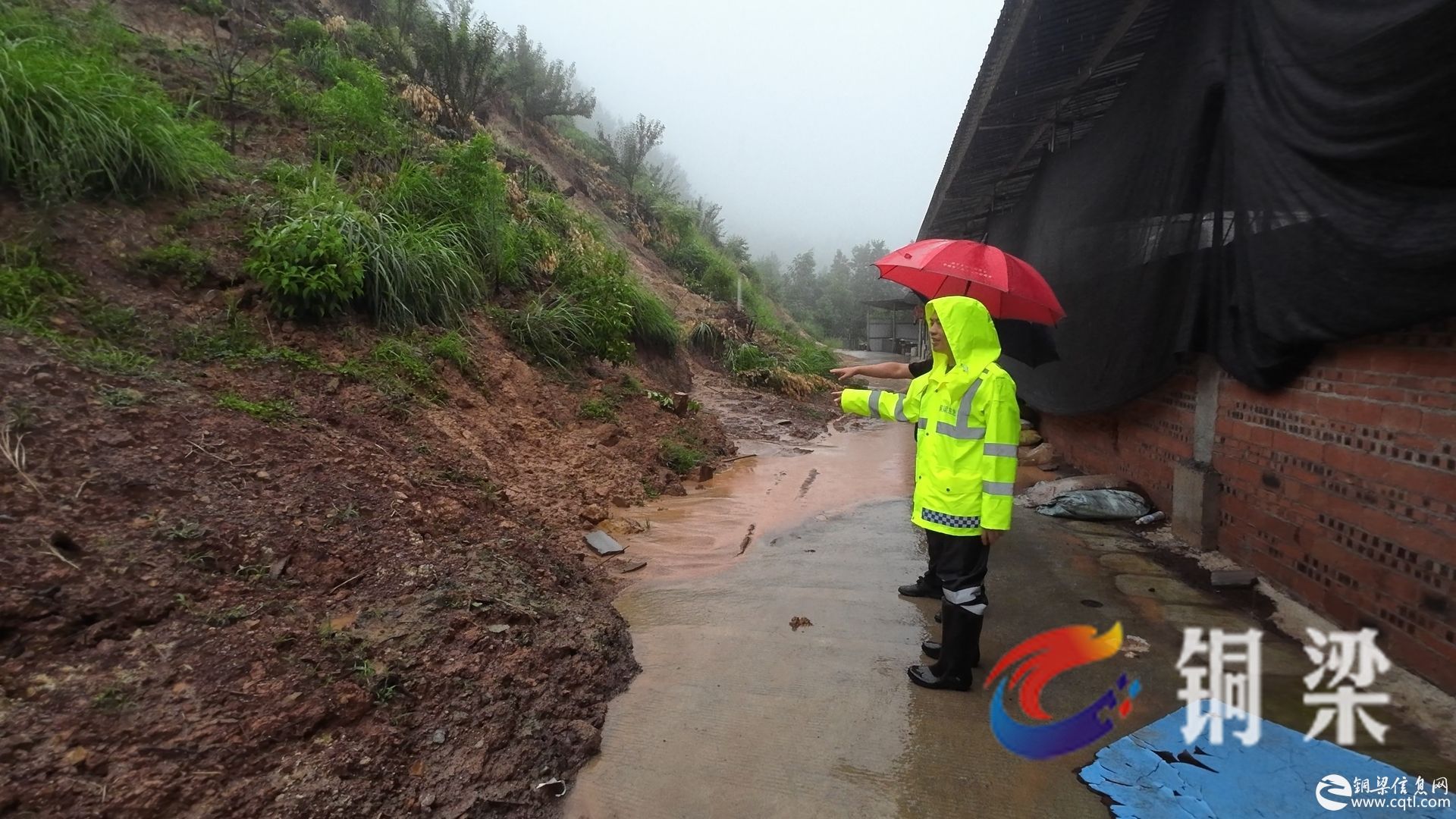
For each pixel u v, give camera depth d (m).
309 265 5.18
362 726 2.38
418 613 2.98
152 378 3.65
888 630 3.90
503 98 17.36
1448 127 2.76
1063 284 6.81
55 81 4.59
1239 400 4.72
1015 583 4.61
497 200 8.53
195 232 5.09
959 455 3.14
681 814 2.45
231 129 6.56
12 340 3.30
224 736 2.08
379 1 14.03
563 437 6.46
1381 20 3.02
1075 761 2.76
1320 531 3.93
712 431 8.71
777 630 3.88
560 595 3.87
